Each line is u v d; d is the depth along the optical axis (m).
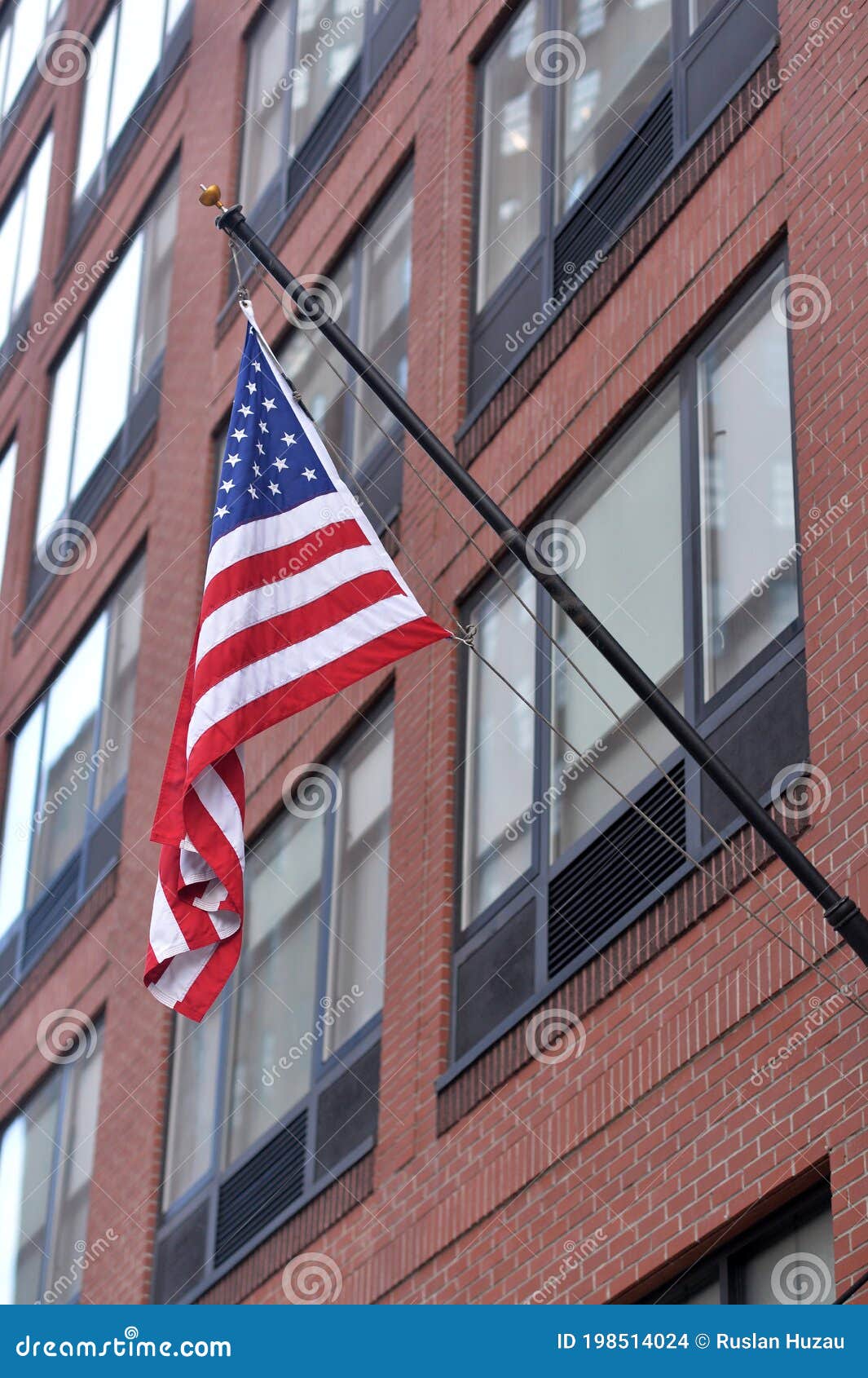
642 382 17.36
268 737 23.44
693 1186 14.10
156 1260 23.83
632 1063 15.20
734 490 15.96
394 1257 18.03
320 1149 20.25
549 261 19.80
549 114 20.53
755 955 14.02
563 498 18.44
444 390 21.06
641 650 16.80
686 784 15.65
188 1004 13.69
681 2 18.48
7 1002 30.81
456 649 19.78
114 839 28.05
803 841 13.78
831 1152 12.73
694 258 16.98
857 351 14.42
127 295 32.09
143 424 30.19
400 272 23.05
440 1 23.47
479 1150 17.05
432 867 19.14
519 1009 16.94
